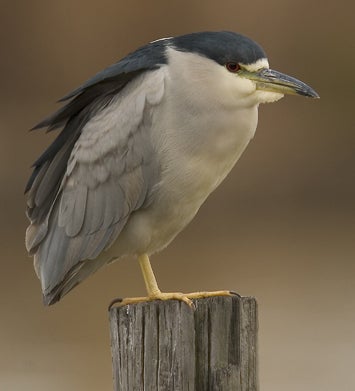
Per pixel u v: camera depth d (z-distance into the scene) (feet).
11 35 78.64
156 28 77.61
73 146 27.89
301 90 26.08
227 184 70.33
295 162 73.05
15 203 69.31
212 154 26.63
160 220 27.27
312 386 39.60
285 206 70.85
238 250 60.08
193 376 21.97
